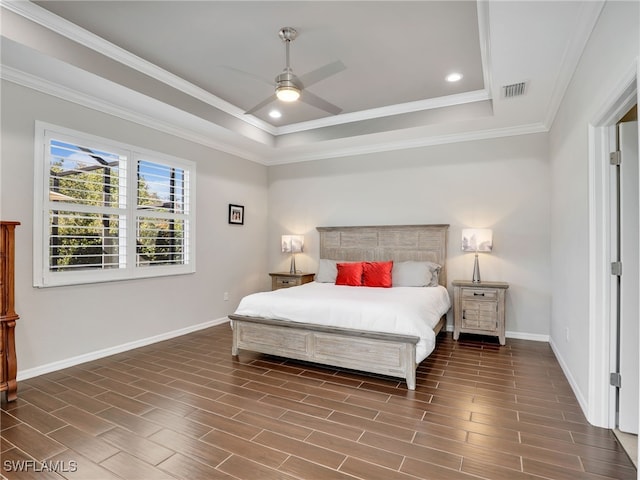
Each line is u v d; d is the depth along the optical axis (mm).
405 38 2896
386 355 2979
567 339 3080
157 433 2193
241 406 2564
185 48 3090
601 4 2023
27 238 3043
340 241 5414
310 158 5691
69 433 2189
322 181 5625
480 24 2588
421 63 3314
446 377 3111
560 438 2121
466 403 2602
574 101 2768
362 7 2508
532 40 2467
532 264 4312
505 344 4105
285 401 2646
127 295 3877
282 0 2434
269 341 3516
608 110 1994
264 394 2770
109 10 2568
